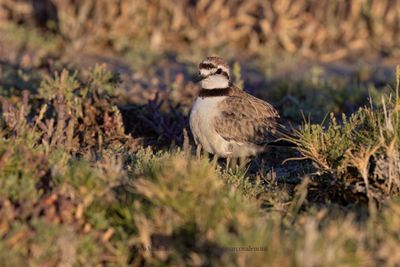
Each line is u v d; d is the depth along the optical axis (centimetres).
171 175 930
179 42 2622
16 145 1045
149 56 2377
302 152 1245
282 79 2088
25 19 2683
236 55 2531
